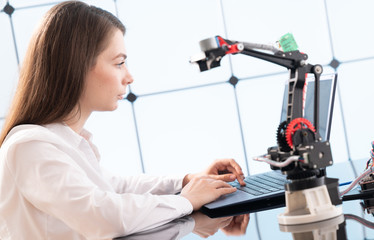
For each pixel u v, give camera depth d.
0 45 2.80
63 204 0.96
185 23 2.89
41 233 1.04
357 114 2.99
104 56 1.13
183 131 2.92
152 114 2.91
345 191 1.02
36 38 1.13
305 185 0.84
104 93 1.14
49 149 1.01
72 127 1.18
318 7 2.94
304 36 2.94
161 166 2.92
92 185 1.00
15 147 1.01
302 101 0.88
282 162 0.86
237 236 0.85
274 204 1.10
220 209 1.08
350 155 3.00
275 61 0.87
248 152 2.95
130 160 2.90
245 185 1.30
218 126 2.93
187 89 2.91
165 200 1.07
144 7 2.87
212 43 0.83
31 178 0.99
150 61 2.89
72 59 1.09
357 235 0.73
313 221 0.83
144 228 1.00
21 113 1.13
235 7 2.90
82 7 1.14
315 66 0.88
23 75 1.14
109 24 1.15
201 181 1.19
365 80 2.97
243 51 0.85
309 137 0.85
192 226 0.99
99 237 0.97
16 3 2.81
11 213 1.06
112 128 2.88
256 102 2.94
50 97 1.11
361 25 2.95
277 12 2.92
